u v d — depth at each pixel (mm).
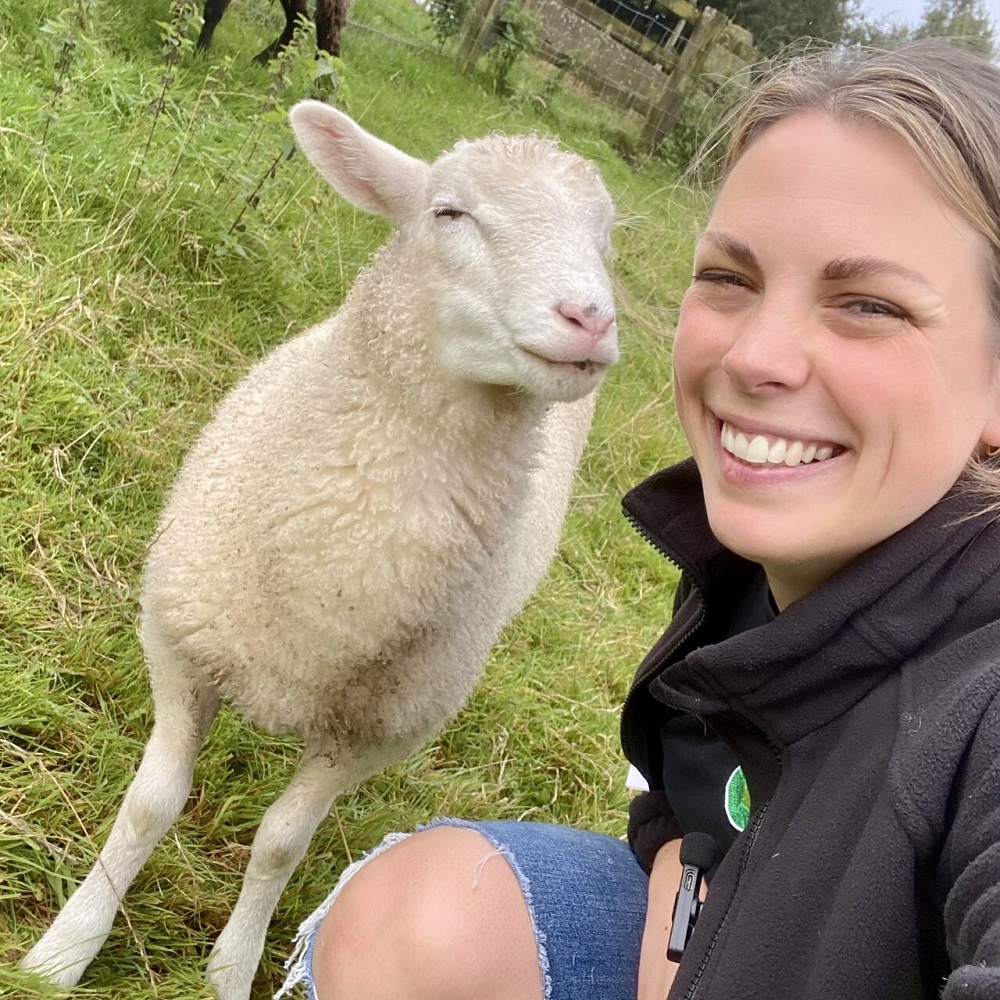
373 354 646
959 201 369
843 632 396
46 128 1170
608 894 596
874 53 426
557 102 3352
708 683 435
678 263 1861
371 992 542
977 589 383
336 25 1841
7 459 891
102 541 882
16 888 661
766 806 420
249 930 696
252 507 652
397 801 885
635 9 3721
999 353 389
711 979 381
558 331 606
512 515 698
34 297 1008
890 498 392
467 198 650
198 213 1243
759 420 406
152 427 1013
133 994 641
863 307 387
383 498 629
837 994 328
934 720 337
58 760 734
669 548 545
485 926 542
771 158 403
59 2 1507
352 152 719
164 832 684
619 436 1638
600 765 1064
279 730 700
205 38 1759
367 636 647
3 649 760
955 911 295
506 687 1063
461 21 3199
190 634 674
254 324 1249
